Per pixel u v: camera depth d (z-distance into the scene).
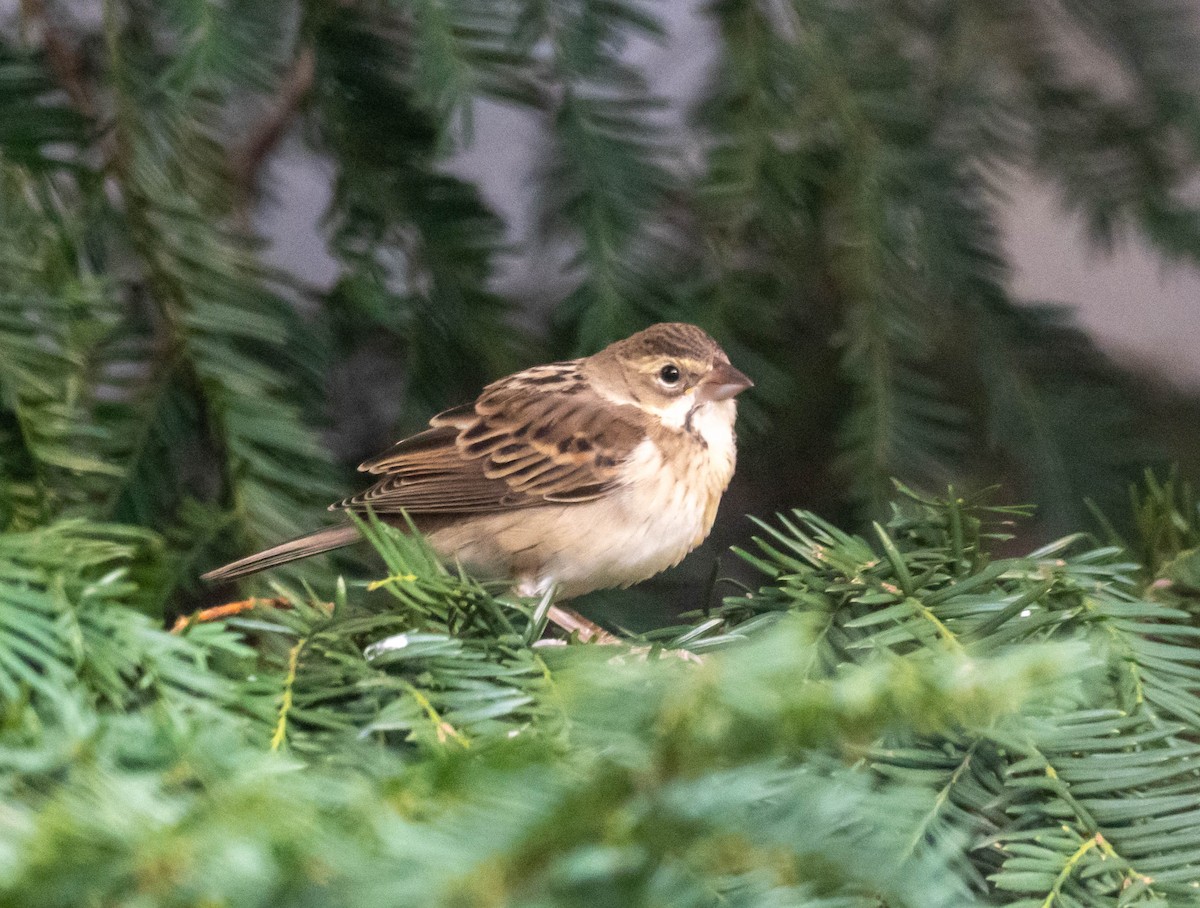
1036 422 5.49
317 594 4.68
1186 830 2.70
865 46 5.42
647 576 6.64
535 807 1.56
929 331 5.45
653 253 5.34
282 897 1.55
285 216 7.11
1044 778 2.79
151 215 4.89
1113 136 5.73
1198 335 8.43
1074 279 8.91
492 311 5.34
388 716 2.85
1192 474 5.99
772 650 1.66
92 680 2.86
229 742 2.02
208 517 4.72
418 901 1.50
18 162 4.59
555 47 5.13
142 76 4.94
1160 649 3.25
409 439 5.44
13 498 4.11
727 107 5.32
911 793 2.42
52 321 4.35
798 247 5.41
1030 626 3.15
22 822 1.59
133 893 1.54
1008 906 2.54
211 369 4.85
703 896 1.68
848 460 5.33
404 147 5.29
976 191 5.65
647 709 1.67
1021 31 5.75
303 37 5.24
